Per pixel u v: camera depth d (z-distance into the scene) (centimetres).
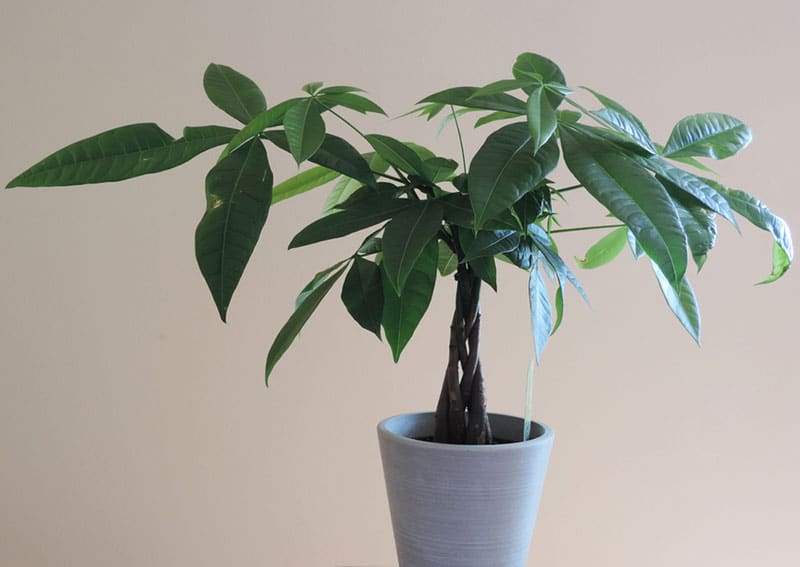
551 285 182
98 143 81
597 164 74
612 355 185
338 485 188
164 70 181
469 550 86
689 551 189
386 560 189
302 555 189
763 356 186
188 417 187
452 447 84
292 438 187
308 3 179
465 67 180
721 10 181
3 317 184
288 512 188
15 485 186
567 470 187
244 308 185
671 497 188
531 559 189
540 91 74
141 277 184
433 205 84
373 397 185
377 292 89
